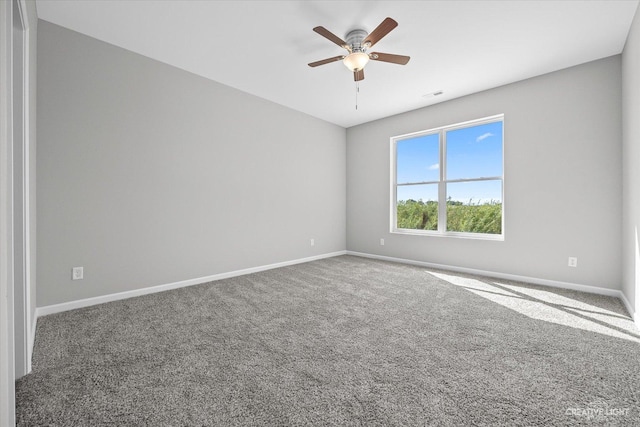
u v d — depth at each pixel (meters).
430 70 3.25
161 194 3.10
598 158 3.00
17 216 1.59
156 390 1.43
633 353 1.79
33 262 2.13
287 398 1.37
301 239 4.76
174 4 2.22
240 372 1.59
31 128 2.02
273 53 2.94
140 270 2.95
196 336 2.03
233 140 3.78
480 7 2.23
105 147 2.71
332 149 5.31
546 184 3.33
